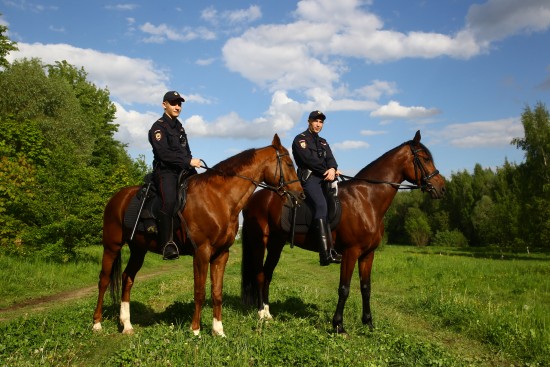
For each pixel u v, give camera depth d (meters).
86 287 11.56
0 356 4.58
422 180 6.44
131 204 5.81
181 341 4.93
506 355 5.63
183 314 6.87
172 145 5.61
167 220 5.47
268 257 7.21
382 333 6.02
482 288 11.80
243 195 5.78
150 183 5.72
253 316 6.79
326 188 6.34
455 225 63.22
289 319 6.96
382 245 44.25
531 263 20.81
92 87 44.34
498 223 42.22
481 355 5.71
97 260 15.72
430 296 9.16
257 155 5.88
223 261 5.78
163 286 10.43
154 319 6.81
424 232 58.69
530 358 5.52
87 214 14.97
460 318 7.39
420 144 6.52
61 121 27.17
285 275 14.27
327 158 6.43
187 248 5.73
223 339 5.15
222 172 5.73
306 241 6.51
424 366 4.75
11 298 9.44
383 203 6.39
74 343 5.29
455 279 13.55
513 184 48.84
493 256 34.50
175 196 5.51
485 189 60.69
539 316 7.36
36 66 28.09
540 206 35.00
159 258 21.69
